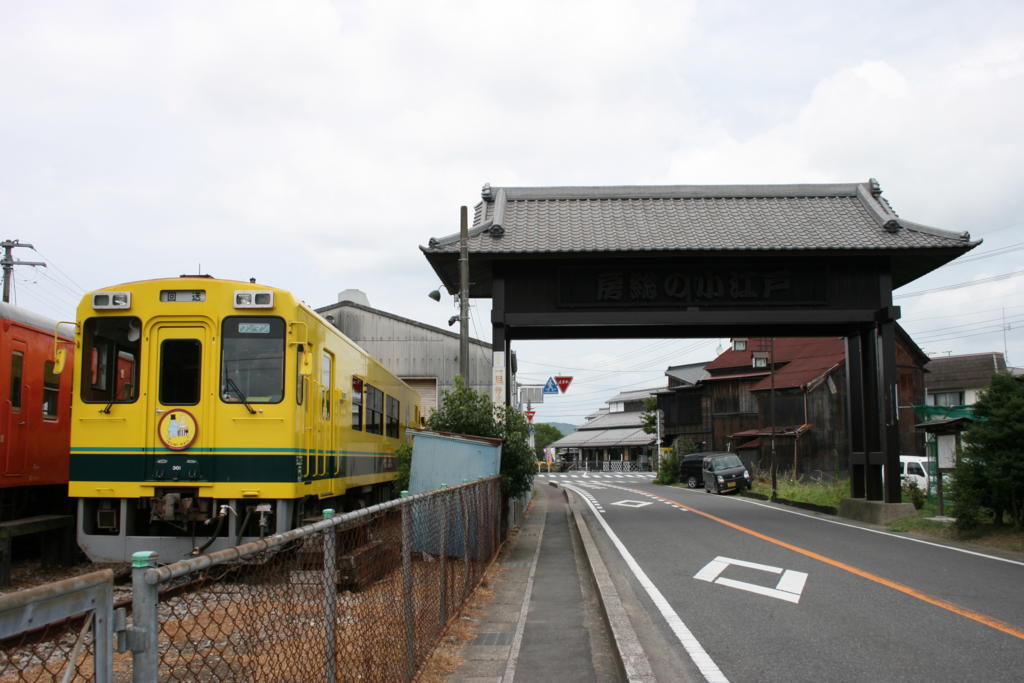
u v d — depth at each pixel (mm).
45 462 11328
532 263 16969
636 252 16109
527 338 18984
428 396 30203
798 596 8500
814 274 16953
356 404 13086
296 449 9312
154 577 2301
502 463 13344
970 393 44438
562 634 7055
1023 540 12398
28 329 10844
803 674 5512
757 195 19578
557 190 19562
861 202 19172
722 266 16953
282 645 3133
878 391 17219
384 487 17094
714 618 7453
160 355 9375
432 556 6168
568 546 14078
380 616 4500
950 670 5543
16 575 10328
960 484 13773
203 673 3125
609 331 18688
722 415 48219
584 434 81500
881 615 7445
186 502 8969
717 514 20078
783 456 41031
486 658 6082
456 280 19281
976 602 8039
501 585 9695
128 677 4031
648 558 11750
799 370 42844
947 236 16750
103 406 9250
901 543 13211
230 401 9242
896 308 16469
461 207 16422
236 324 9430
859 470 18578
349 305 30641
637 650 5828
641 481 51094
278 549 3041
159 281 9477
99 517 9133
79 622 2326
